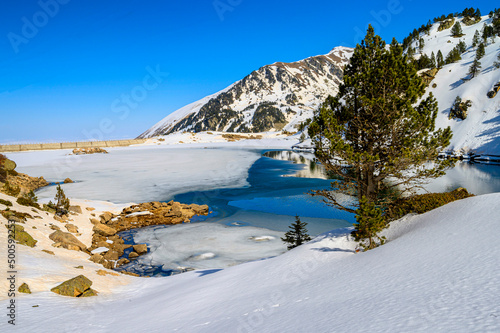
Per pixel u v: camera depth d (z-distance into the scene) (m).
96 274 18.38
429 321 4.34
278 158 119.38
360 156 16.33
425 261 8.82
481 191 46.22
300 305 7.99
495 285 5.32
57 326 9.80
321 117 17.12
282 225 33.94
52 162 101.62
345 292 8.06
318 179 65.69
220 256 25.36
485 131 108.56
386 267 9.62
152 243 29.47
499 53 153.25
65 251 22.52
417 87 16.88
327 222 34.28
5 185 31.80
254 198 48.31
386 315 5.10
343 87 18.56
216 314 9.23
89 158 115.25
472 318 4.05
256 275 14.38
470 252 8.29
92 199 47.66
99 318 10.99
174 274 22.27
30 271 15.44
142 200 47.94
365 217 14.66
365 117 17.56
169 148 179.62
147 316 10.77
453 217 13.37
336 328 5.10
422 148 16.75
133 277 20.38
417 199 17.47
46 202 37.69
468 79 148.12
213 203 45.78
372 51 17.70
